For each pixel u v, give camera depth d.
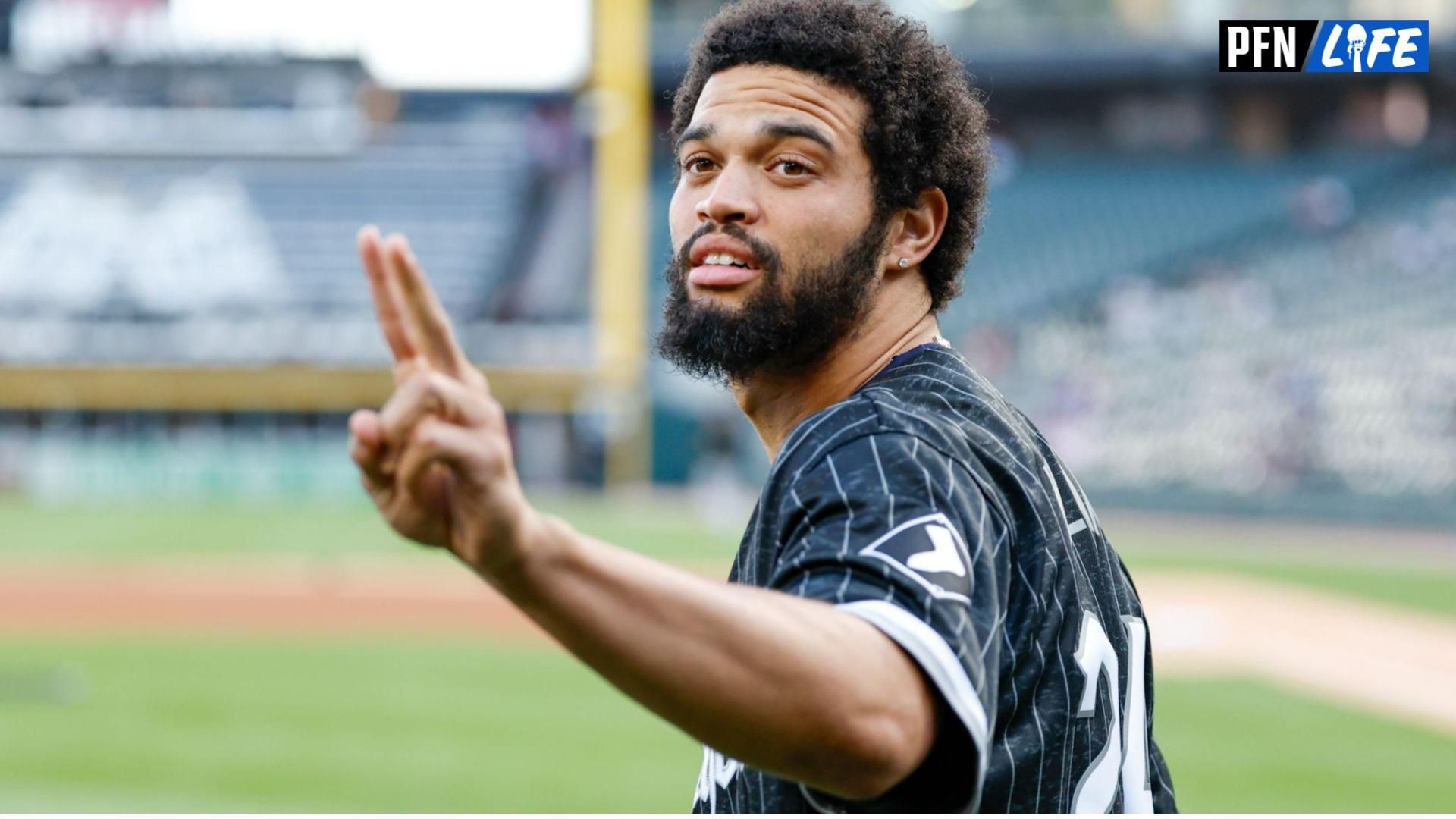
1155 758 2.13
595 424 28.14
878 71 1.94
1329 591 16.05
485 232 30.45
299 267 29.78
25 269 29.42
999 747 1.64
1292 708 9.82
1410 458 25.22
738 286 1.88
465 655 11.91
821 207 1.89
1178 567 18.31
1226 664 11.65
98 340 28.27
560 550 1.33
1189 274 29.80
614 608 1.34
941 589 1.48
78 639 12.59
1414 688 10.72
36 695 9.99
